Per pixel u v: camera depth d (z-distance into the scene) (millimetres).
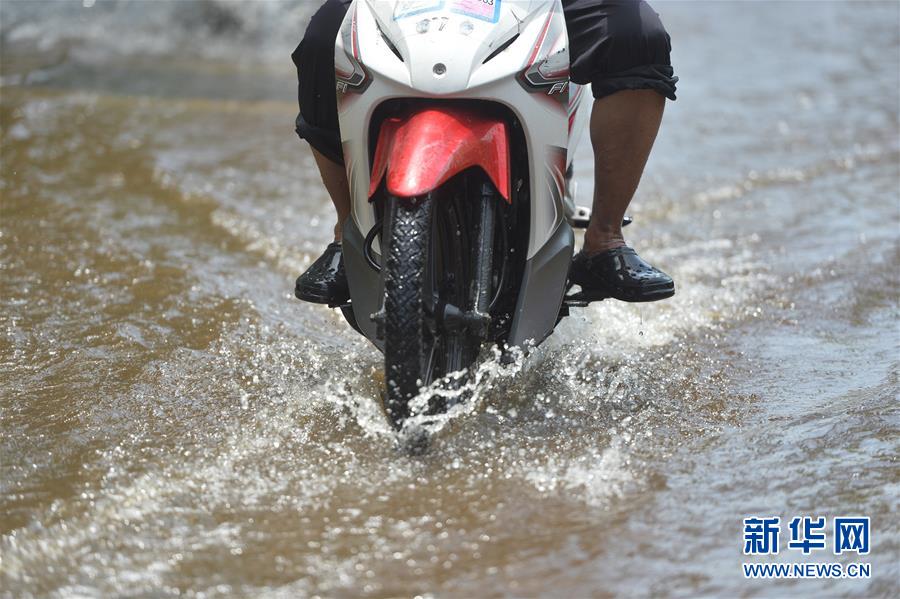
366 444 9484
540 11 9508
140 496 8602
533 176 9500
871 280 14164
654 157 20719
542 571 7551
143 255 15211
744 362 11641
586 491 8656
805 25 33750
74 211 17125
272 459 9219
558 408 10289
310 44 10539
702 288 14062
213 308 13312
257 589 7352
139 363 11500
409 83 8977
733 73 27922
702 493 8633
